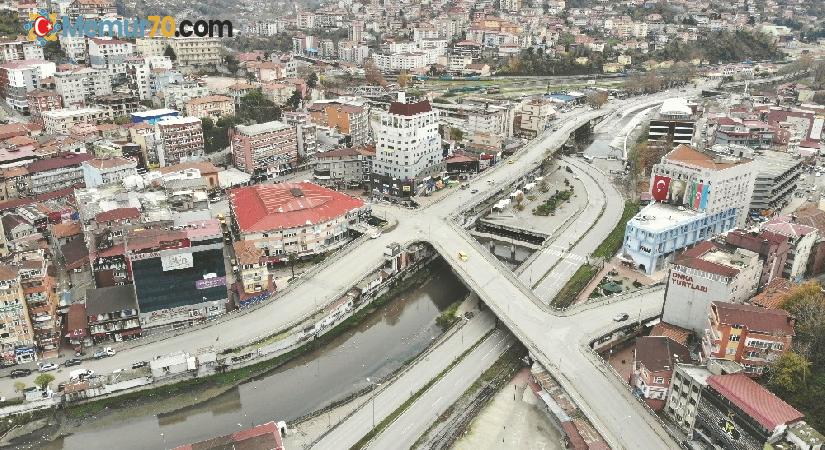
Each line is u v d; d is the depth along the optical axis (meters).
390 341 189.12
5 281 154.62
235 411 156.12
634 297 190.62
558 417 141.50
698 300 164.62
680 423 140.88
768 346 139.62
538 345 165.25
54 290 183.00
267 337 173.00
